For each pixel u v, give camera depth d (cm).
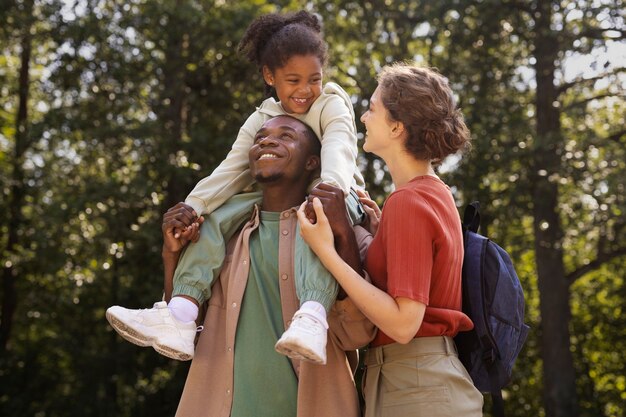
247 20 1562
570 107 1509
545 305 1557
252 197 357
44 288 1784
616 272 1761
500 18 1505
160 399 1680
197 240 340
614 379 1847
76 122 1560
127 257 1633
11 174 1727
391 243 296
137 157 1612
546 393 1549
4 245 1792
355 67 1644
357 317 310
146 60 1591
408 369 301
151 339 315
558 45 1505
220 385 338
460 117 324
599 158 1462
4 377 1725
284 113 360
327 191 309
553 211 1546
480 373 317
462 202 1516
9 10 1568
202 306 349
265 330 337
